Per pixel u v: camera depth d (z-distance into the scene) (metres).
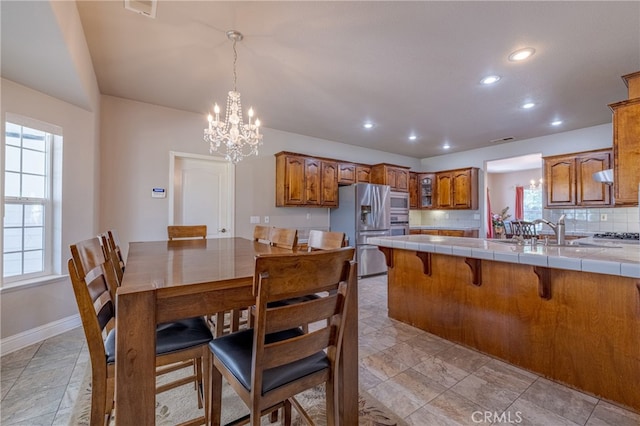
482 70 2.72
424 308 2.76
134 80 2.99
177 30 2.17
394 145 5.70
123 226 3.48
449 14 1.98
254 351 0.95
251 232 4.46
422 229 6.31
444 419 1.55
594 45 2.31
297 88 3.14
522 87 3.06
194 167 4.06
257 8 1.93
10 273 2.40
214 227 4.20
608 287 1.72
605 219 4.31
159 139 3.71
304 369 1.12
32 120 2.46
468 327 2.41
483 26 2.10
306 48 2.39
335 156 5.45
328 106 3.64
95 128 3.01
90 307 1.10
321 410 1.64
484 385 1.87
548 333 1.96
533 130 4.59
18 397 1.72
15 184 2.43
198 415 1.58
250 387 0.99
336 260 1.08
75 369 2.04
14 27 1.66
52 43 1.80
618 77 2.83
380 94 3.27
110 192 3.41
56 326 2.63
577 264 1.64
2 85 2.27
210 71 2.79
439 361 2.18
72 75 2.19
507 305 2.17
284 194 4.54
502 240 2.87
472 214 6.02
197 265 1.50
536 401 1.70
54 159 2.69
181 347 1.30
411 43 2.31
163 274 1.25
